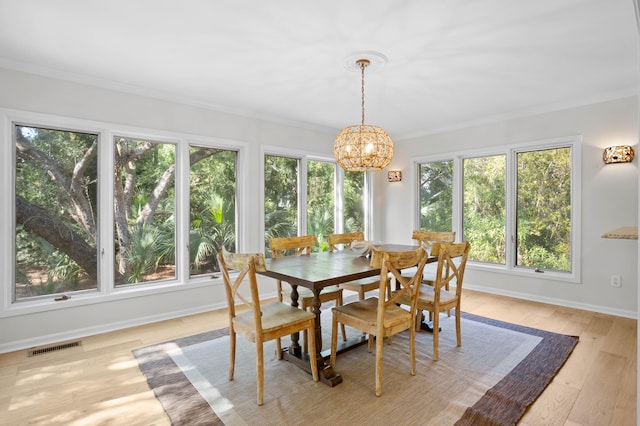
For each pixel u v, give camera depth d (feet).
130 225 11.65
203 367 8.34
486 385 7.40
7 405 6.74
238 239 14.17
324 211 17.62
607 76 10.55
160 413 6.49
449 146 16.66
